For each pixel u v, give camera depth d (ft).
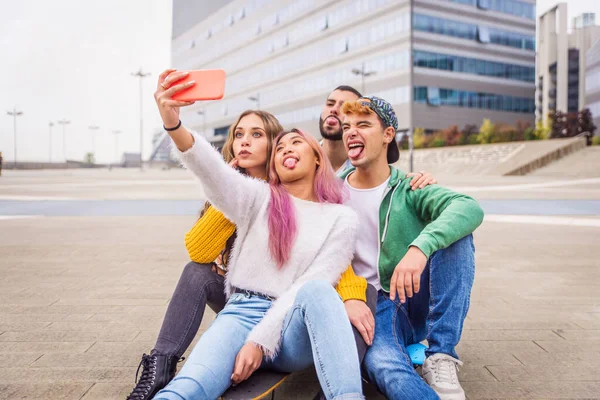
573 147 126.62
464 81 198.59
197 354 6.44
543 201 46.37
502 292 14.71
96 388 8.20
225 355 6.52
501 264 18.80
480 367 9.17
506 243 23.66
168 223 31.71
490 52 203.82
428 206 7.95
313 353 6.31
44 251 21.45
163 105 6.56
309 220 7.50
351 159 8.25
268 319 6.72
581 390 8.16
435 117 192.65
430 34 191.01
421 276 8.08
